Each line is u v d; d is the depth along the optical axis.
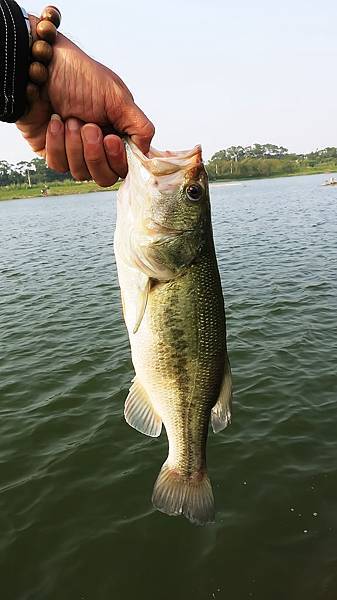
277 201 8.29
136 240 0.41
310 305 1.99
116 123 0.38
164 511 0.45
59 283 2.88
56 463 1.03
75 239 5.03
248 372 1.38
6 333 1.93
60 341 1.78
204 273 0.43
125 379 1.40
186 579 0.75
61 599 0.73
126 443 1.09
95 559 0.79
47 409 1.26
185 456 0.46
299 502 0.88
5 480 0.99
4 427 1.19
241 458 1.01
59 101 0.36
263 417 1.15
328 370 1.35
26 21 0.33
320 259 2.96
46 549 0.82
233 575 0.74
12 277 3.19
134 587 0.74
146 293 0.41
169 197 0.41
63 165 0.38
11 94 0.34
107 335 1.80
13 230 6.43
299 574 0.73
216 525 0.84
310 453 1.01
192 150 0.43
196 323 0.44
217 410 0.47
